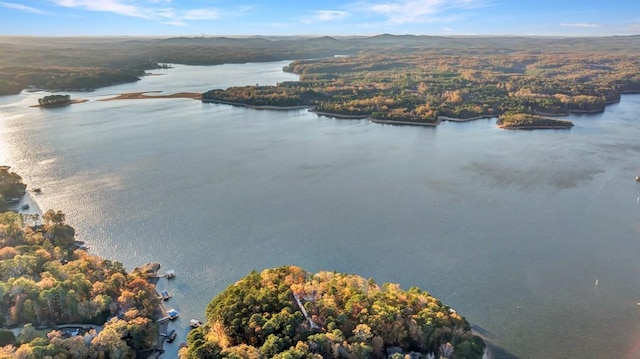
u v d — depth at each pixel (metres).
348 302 125.69
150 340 125.50
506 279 156.62
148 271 158.12
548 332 132.75
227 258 168.38
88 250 172.62
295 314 118.69
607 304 144.38
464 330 124.56
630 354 124.75
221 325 118.38
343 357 112.06
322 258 168.62
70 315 130.12
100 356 114.38
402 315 123.38
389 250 173.25
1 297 127.56
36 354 104.25
